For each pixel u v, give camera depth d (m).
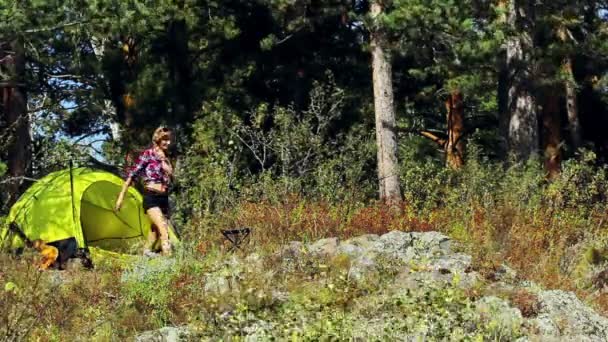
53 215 13.54
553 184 17.03
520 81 23.94
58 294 10.22
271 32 26.55
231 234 13.33
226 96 25.61
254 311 9.33
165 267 10.46
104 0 19.28
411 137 30.56
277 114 22.38
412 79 28.92
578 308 10.38
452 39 20.59
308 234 13.73
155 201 12.58
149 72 25.58
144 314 9.98
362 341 8.70
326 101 25.19
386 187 20.97
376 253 11.53
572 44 25.03
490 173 18.05
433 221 15.17
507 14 22.02
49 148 26.92
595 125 31.11
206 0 24.97
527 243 13.66
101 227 14.05
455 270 11.07
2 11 18.92
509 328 9.37
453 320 8.69
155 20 20.80
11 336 8.94
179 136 24.50
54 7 19.08
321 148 21.84
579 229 15.12
